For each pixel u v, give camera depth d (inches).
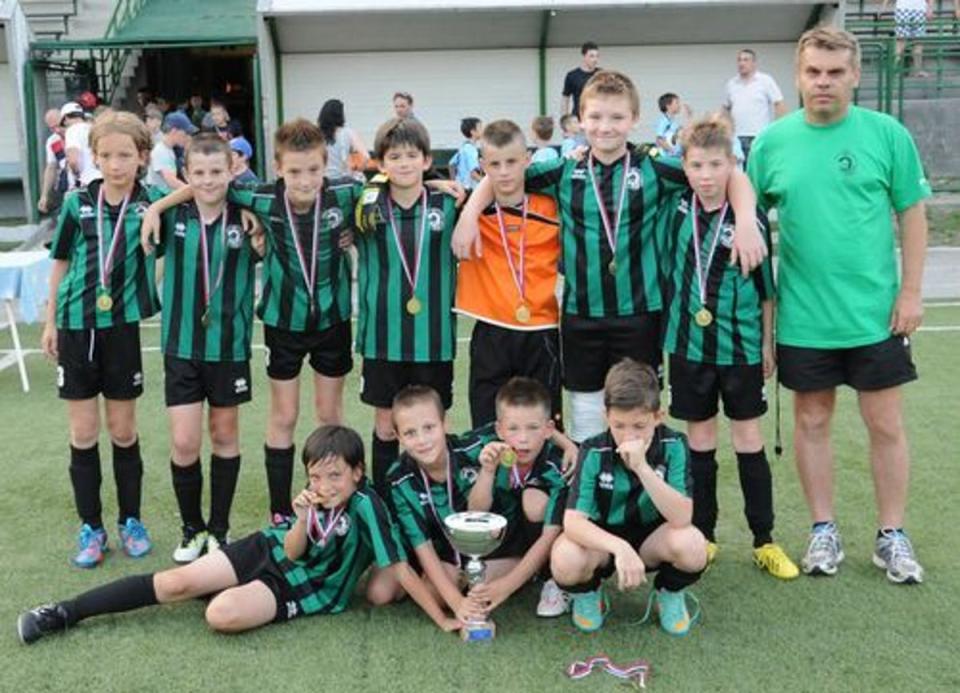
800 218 157.1
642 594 157.8
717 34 560.1
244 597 143.6
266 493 205.2
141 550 174.6
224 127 534.3
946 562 165.5
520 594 158.4
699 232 158.1
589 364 167.5
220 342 168.6
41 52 597.0
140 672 133.4
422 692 127.7
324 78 564.7
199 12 681.0
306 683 130.2
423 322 168.9
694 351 160.2
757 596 154.6
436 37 558.3
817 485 164.9
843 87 151.8
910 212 157.1
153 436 245.8
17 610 152.9
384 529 146.8
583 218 162.1
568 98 517.3
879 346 156.7
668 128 489.1
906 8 628.1
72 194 169.5
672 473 144.1
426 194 168.1
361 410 265.3
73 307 167.6
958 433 234.2
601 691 127.6
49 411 270.5
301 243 167.3
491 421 172.1
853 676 130.3
